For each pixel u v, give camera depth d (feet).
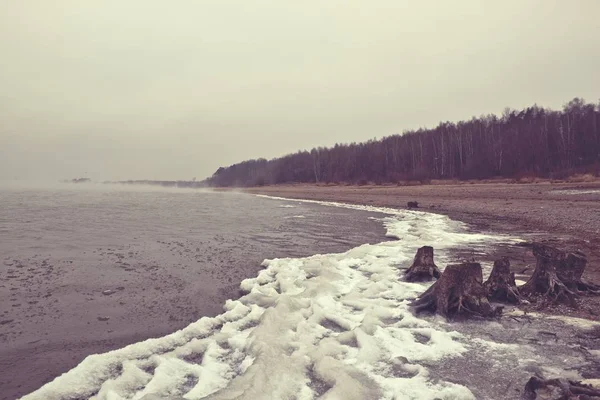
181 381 16.87
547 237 51.70
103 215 104.17
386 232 66.85
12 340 22.02
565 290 25.05
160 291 31.63
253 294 29.07
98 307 27.73
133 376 16.89
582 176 145.48
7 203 157.48
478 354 18.01
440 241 51.08
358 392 14.52
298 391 15.06
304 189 279.90
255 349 18.51
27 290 31.81
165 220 90.48
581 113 233.96
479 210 90.94
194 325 23.06
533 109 285.84
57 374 18.34
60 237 61.87
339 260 41.09
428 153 274.36
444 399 14.07
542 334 20.20
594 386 14.15
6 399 16.03
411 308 24.91
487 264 36.81
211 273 37.68
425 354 17.99
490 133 266.98
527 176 172.14
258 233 66.74
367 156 324.80
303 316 24.27
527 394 14.15
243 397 13.84
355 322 22.97
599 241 46.01
